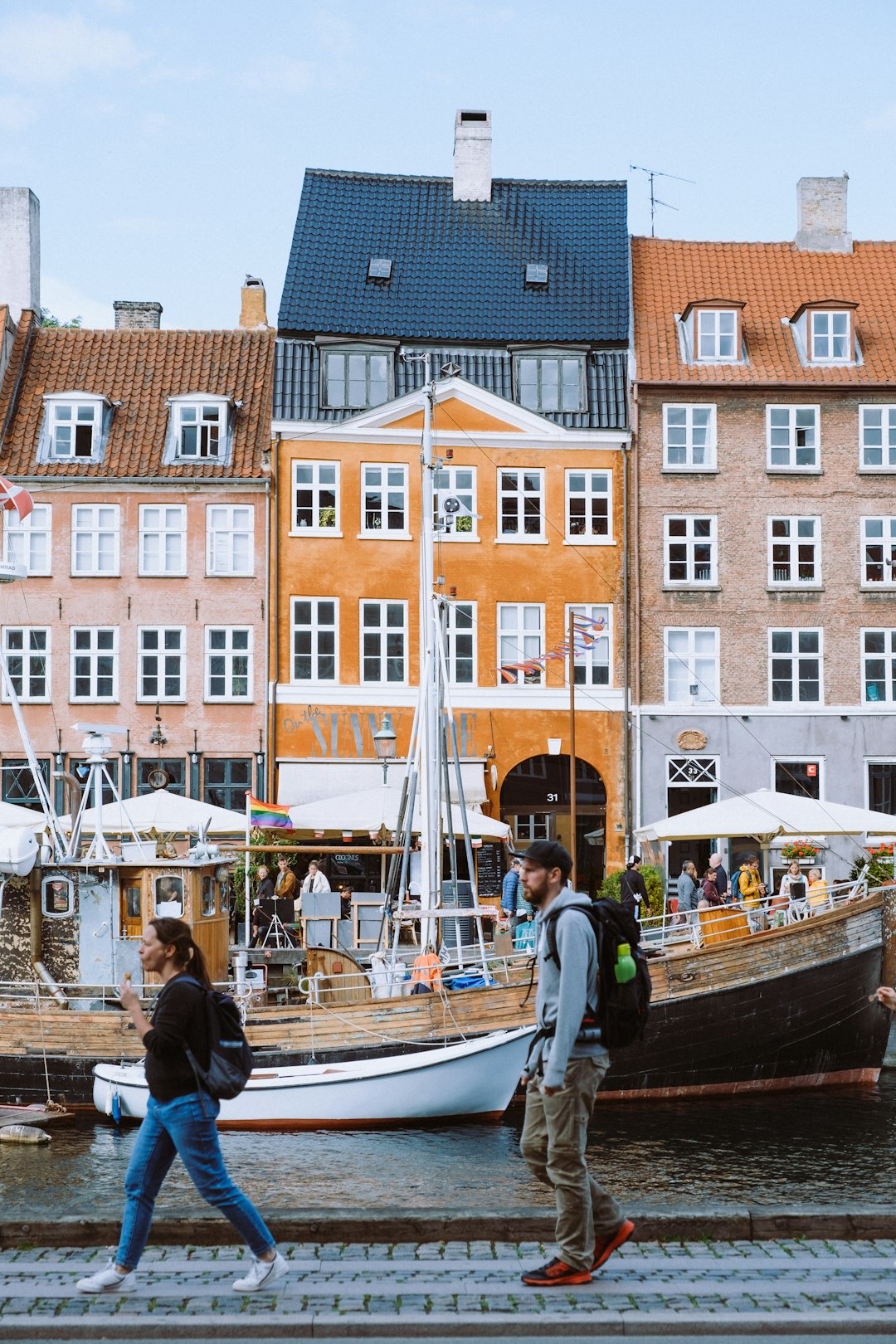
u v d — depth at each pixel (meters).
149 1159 7.24
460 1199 13.97
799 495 38.09
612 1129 17.78
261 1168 15.60
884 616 37.97
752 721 37.53
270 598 36.97
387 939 22.73
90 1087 18.86
